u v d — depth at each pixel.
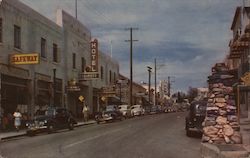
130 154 19.14
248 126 32.06
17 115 34.28
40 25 45.00
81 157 18.12
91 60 60.34
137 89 107.50
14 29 38.78
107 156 18.45
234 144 20.36
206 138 20.81
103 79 74.06
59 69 50.75
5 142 26.52
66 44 53.72
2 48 36.00
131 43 80.62
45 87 46.28
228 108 21.03
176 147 22.16
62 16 52.91
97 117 51.66
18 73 38.84
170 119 53.50
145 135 29.45
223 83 21.27
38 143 24.92
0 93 35.12
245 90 30.67
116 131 33.47
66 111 36.88
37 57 36.66
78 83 57.84
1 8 36.06
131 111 64.81
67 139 27.14
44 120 33.31
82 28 61.47
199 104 28.39
